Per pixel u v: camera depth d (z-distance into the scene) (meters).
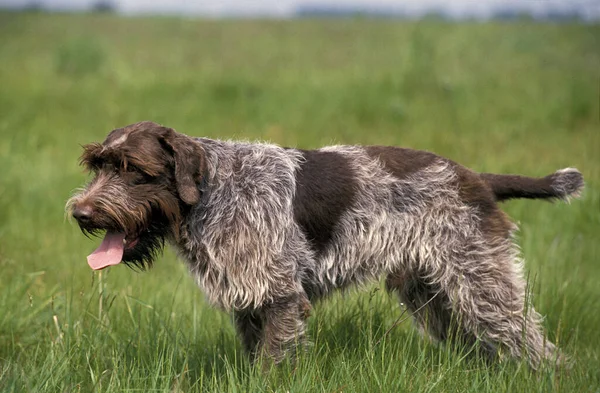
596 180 11.48
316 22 55.44
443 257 6.54
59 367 5.86
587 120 17.47
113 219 5.75
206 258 6.18
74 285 8.27
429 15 38.19
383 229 6.52
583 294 8.31
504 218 6.71
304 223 6.32
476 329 6.60
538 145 14.86
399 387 5.61
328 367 6.19
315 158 6.59
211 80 21.09
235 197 6.16
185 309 7.74
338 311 7.21
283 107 18.08
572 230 10.43
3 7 58.00
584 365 6.61
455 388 5.78
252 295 6.09
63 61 24.17
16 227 10.49
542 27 39.81
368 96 18.72
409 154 6.75
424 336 6.74
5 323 6.91
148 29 49.22
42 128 16.00
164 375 5.91
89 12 61.06
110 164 5.89
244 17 61.06
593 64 27.45
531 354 6.52
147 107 18.38
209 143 6.38
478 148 14.32
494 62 26.98
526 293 6.30
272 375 5.80
